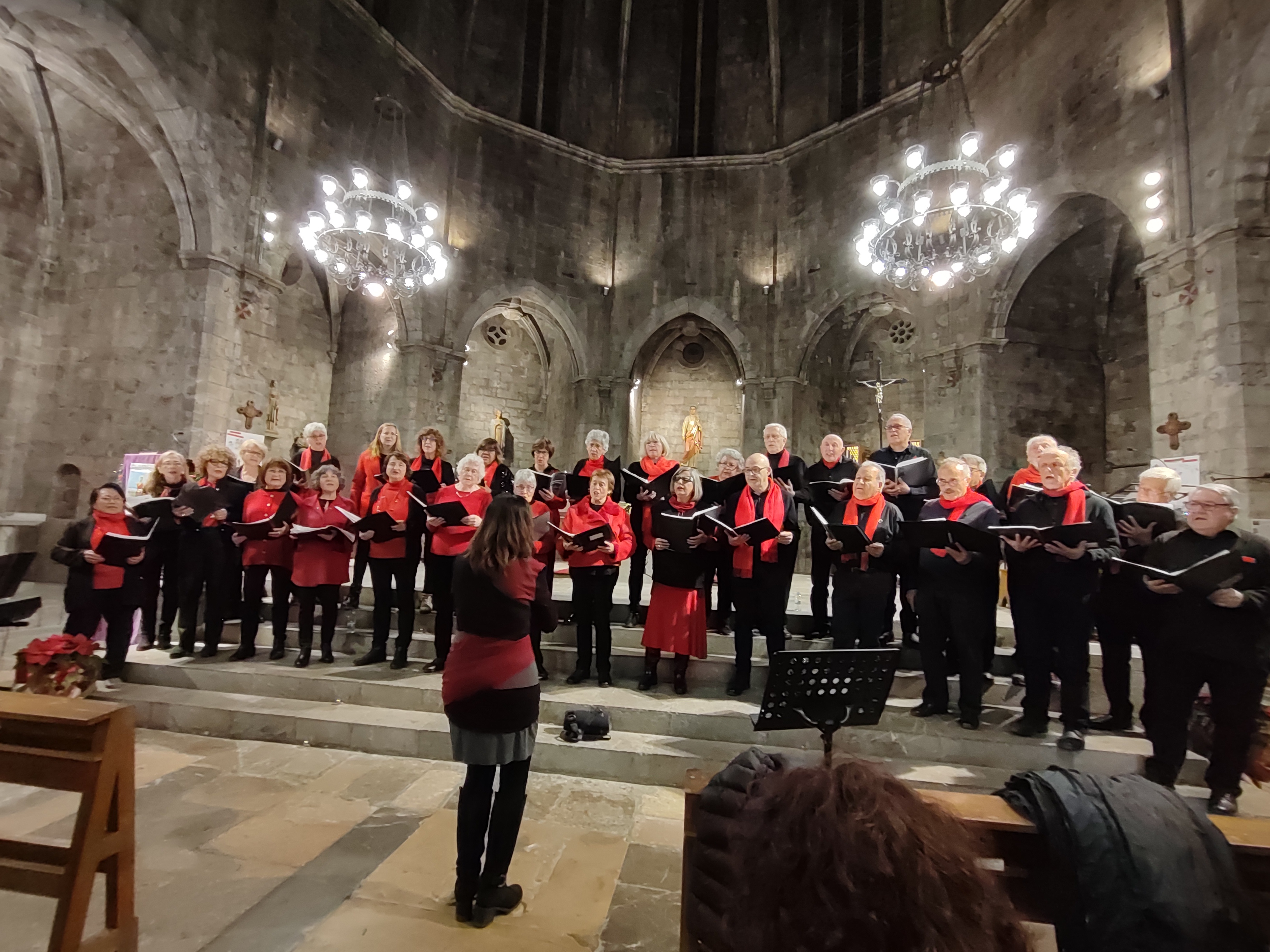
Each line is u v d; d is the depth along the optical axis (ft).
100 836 7.26
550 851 11.20
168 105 29.60
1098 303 38.01
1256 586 11.84
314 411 43.98
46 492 32.55
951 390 38.81
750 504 16.78
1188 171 25.90
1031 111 34.37
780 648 16.69
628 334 50.62
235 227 32.99
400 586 18.16
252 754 14.79
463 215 46.52
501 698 9.05
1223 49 24.53
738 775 4.92
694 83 52.90
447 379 45.19
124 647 17.70
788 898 2.24
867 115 44.57
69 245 33.91
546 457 21.66
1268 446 22.90
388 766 14.40
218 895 9.50
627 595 26.12
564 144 50.31
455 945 8.64
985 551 13.55
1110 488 37.37
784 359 48.08
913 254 30.50
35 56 28.25
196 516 18.37
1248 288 23.58
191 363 31.58
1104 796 4.66
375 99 41.11
